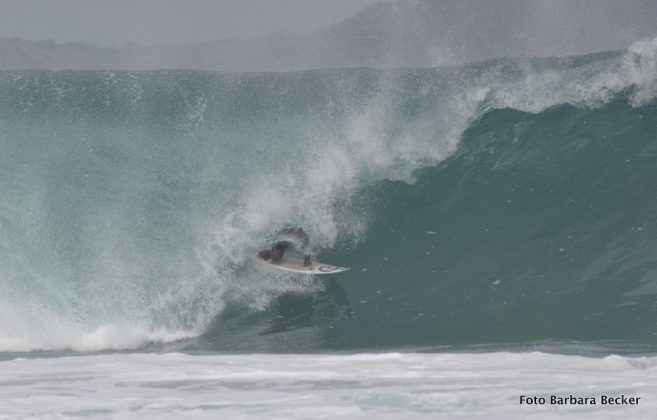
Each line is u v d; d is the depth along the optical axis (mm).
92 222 53000
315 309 47500
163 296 49250
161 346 45062
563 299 45375
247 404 22516
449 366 29016
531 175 59188
